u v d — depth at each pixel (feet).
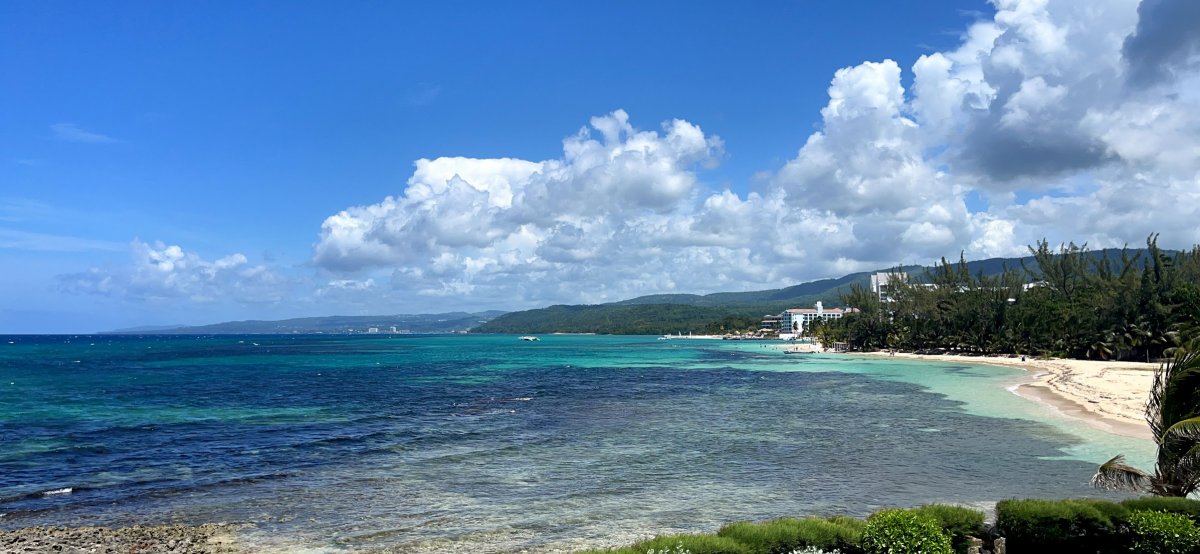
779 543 41.34
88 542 56.80
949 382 236.63
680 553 38.73
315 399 177.17
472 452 98.53
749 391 202.18
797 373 291.38
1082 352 351.46
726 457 94.73
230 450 100.01
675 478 81.61
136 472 84.58
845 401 171.83
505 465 89.15
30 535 58.70
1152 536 41.27
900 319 522.06
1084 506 44.68
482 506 68.64
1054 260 459.32
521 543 56.90
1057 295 428.15
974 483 79.10
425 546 56.03
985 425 126.00
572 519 64.13
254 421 132.57
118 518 64.34
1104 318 335.47
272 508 67.72
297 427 124.16
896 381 242.78
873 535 41.81
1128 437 111.14
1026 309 404.57
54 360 402.11
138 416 140.15
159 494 73.46
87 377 260.21
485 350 598.34
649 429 121.90
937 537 41.01
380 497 72.23
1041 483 79.20
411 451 99.35
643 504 69.56
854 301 589.73
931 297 497.87
